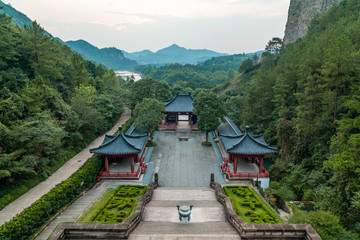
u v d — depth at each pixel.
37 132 27.39
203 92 44.56
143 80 66.19
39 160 29.73
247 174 31.92
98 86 71.62
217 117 43.81
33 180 28.84
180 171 35.28
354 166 21.38
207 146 45.56
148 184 29.30
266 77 57.75
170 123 59.91
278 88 49.44
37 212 19.86
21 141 26.62
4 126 26.19
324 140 35.28
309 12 127.94
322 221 18.06
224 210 20.44
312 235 13.45
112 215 20.28
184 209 17.25
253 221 20.34
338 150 26.78
